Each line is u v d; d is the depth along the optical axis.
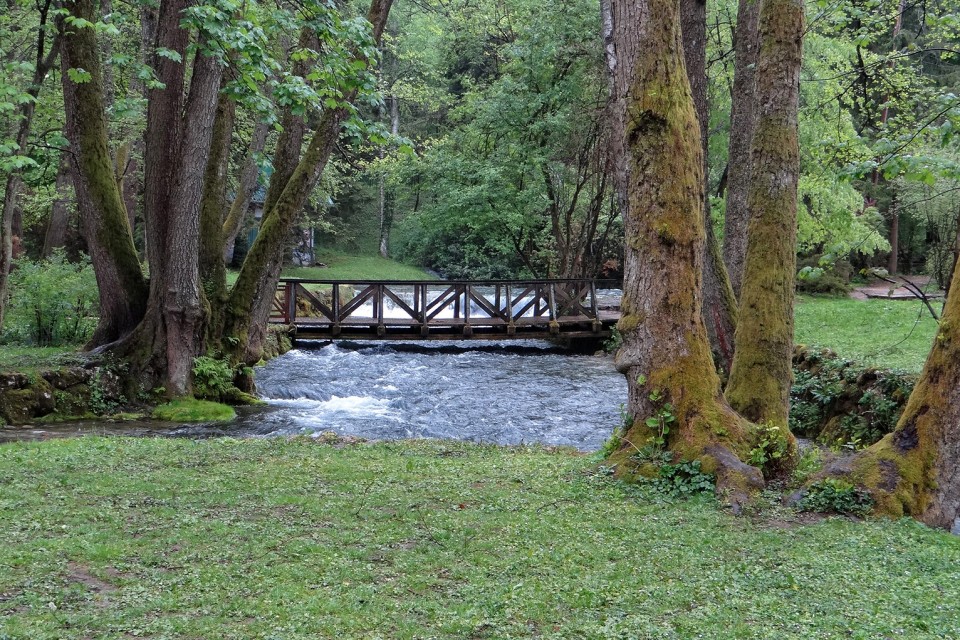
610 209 24.78
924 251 30.73
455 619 3.61
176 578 4.06
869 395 9.86
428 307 20.19
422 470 7.07
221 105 12.97
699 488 6.12
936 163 6.72
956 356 5.93
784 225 6.95
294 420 11.45
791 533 5.27
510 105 22.77
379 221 47.34
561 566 4.43
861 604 3.92
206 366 12.15
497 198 23.47
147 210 11.91
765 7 6.92
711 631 3.51
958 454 5.94
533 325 20.47
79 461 7.18
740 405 6.90
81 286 15.12
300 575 4.17
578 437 11.10
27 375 10.59
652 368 6.62
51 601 3.70
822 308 20.31
